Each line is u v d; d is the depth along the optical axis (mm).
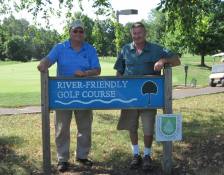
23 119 7980
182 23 7773
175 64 4348
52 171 4543
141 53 4496
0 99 12648
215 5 7777
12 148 5352
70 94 4316
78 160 4715
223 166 4605
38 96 13453
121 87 4316
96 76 4344
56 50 4527
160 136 4336
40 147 5387
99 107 4332
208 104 9773
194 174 4434
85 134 4680
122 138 5836
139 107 4344
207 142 5523
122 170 4586
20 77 23531
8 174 4430
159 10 7500
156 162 4809
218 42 37406
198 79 23797
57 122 4578
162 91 4332
